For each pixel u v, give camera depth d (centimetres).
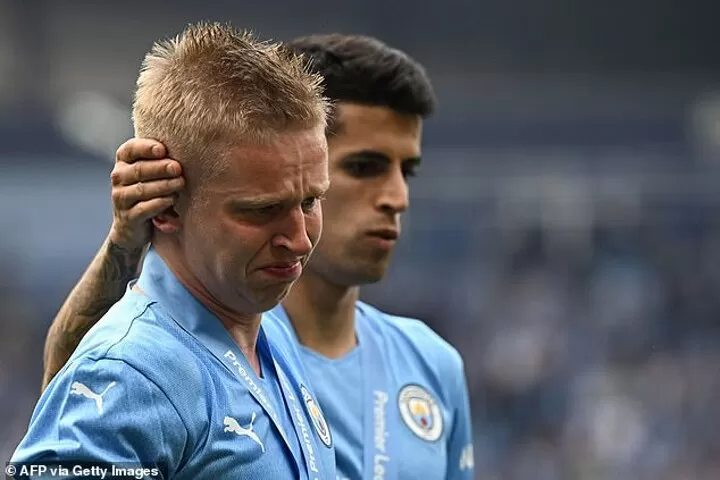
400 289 4309
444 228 4384
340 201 906
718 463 3716
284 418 684
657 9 6794
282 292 647
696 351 4175
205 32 655
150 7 6869
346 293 935
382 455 905
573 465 3794
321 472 696
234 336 678
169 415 605
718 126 5081
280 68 633
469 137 4994
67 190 4844
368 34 6994
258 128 612
